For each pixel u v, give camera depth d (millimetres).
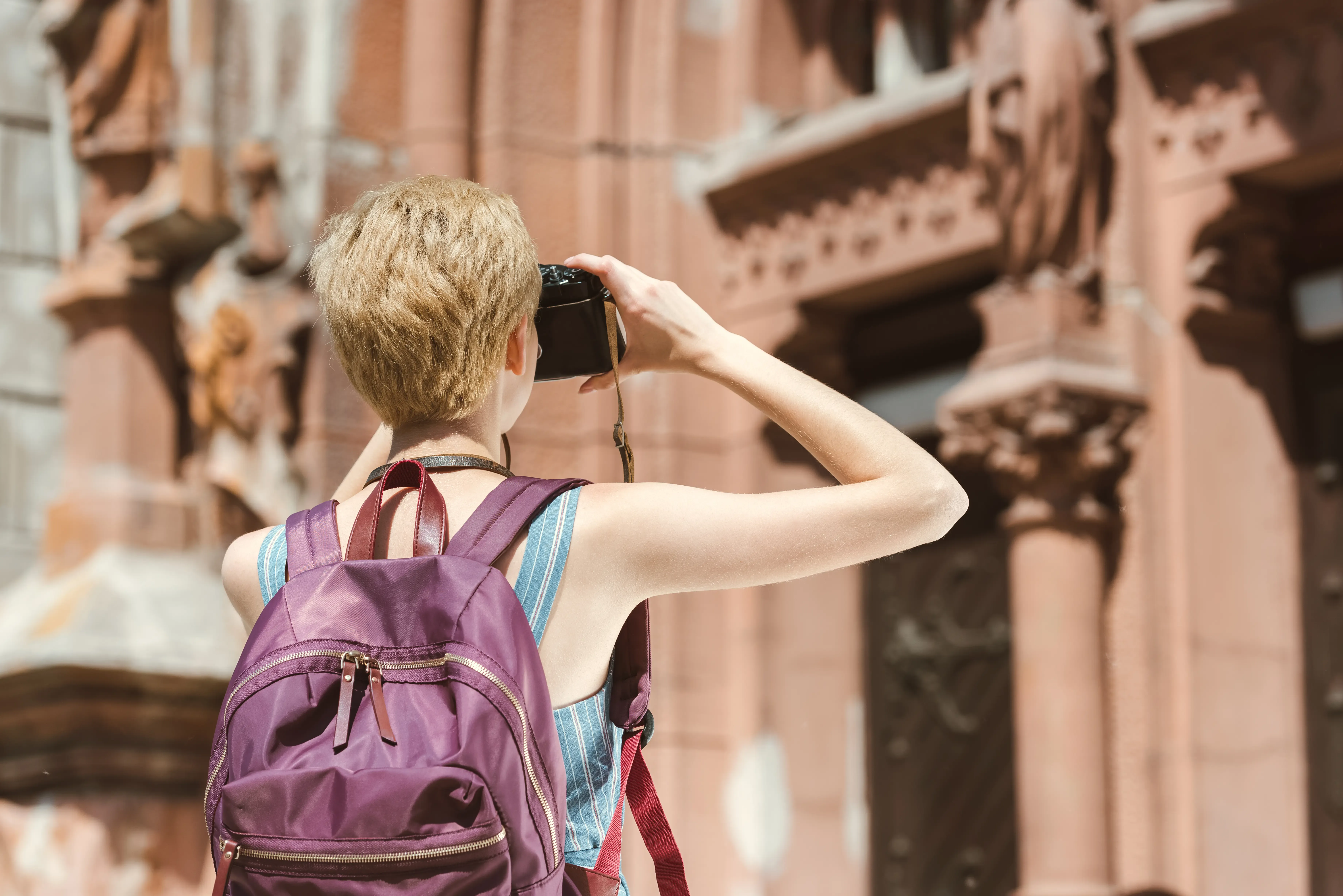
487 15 5926
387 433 1689
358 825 1220
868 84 6066
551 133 5957
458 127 5844
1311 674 4809
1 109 6605
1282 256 4961
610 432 5867
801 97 6070
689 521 1393
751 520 1388
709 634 5930
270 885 1234
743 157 5918
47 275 6656
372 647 1311
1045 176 4758
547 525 1386
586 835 1396
